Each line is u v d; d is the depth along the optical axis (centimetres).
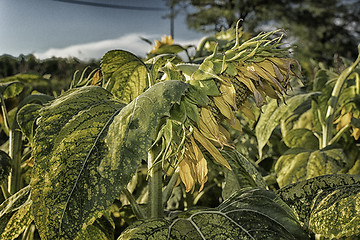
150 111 69
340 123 163
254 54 81
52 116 77
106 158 70
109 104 81
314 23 1808
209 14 1714
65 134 74
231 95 79
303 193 95
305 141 172
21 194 98
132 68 98
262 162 202
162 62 97
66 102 81
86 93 84
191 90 78
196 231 78
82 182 69
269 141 202
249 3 1733
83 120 76
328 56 1780
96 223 94
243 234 78
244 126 177
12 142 126
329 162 138
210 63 79
